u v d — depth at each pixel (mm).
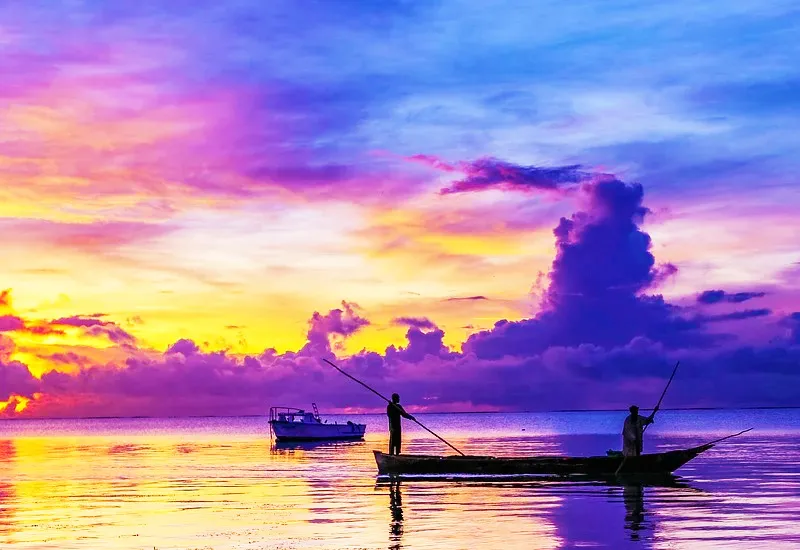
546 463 31156
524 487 26984
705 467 34219
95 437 116688
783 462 37094
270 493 26391
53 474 35562
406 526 18922
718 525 18406
